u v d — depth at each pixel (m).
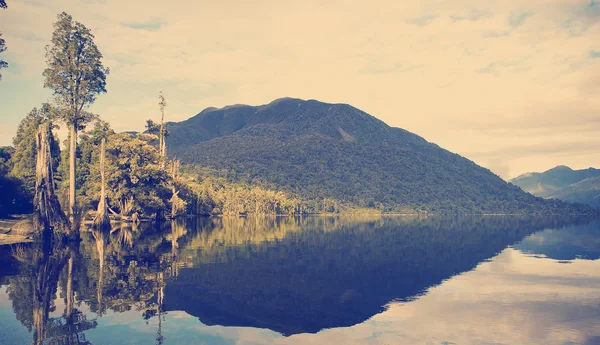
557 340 13.98
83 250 35.41
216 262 29.92
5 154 94.25
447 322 15.90
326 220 147.50
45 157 41.41
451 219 175.62
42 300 17.98
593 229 86.19
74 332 13.83
